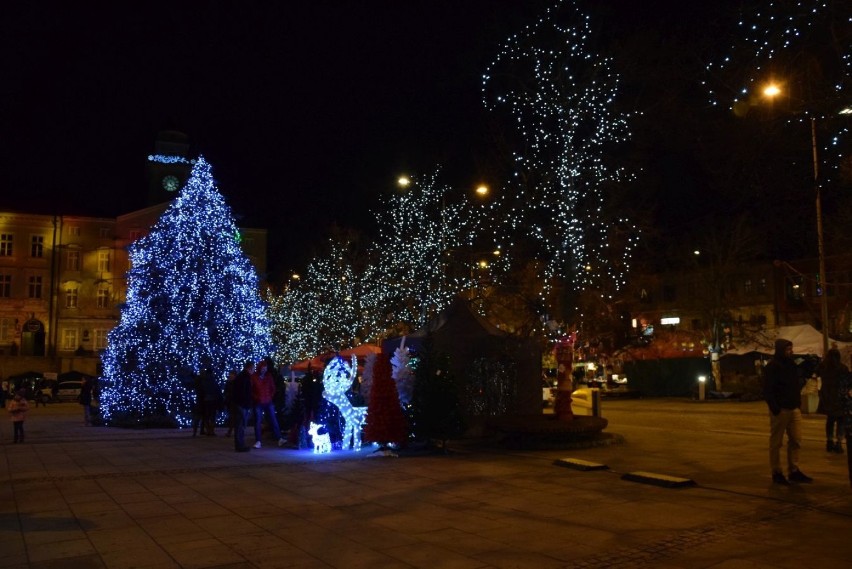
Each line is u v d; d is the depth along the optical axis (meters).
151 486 10.43
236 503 9.05
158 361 24.41
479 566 6.22
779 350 9.95
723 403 33.12
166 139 62.44
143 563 6.35
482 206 34.28
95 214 60.81
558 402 15.45
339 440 15.13
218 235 26.09
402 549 6.78
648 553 6.57
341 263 47.97
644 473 10.41
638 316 52.25
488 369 17.12
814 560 6.28
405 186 38.78
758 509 8.30
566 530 7.44
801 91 13.69
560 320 32.53
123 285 59.81
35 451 15.55
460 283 35.97
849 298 39.38
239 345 25.52
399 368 15.39
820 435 16.66
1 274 57.78
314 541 7.09
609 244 30.20
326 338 49.19
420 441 14.40
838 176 16.61
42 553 6.69
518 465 12.08
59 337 58.44
